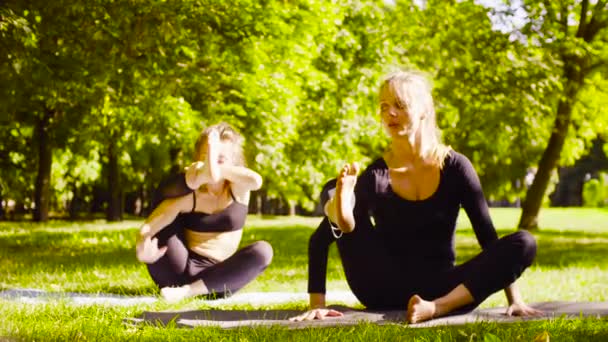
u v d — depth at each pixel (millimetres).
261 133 13984
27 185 31141
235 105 13102
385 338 3459
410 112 4270
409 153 4348
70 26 11164
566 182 50719
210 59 12188
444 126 21859
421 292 4398
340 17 14914
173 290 5891
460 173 4320
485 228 4387
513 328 3656
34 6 10844
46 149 26891
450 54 18656
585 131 22078
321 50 17016
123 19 10727
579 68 18625
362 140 20672
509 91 18000
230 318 4586
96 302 5414
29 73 11133
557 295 6613
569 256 12664
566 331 3615
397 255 4465
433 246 4398
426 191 4336
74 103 15258
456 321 4137
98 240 15141
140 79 12141
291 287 7188
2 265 9305
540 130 20797
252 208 47969
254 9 11812
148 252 5770
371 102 18312
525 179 30844
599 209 41188
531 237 4199
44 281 7406
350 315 4363
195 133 13820
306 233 19719
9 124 22359
